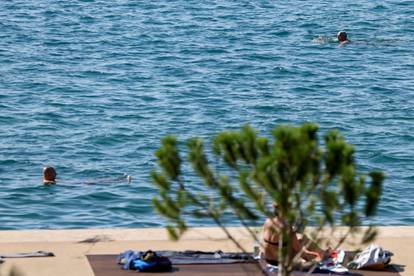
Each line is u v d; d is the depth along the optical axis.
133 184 68.75
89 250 38.88
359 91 103.81
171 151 29.61
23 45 126.06
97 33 136.38
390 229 42.12
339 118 91.31
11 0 161.50
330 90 104.19
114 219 60.91
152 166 74.06
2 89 100.38
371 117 91.56
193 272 36.41
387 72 115.44
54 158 75.81
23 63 114.75
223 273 36.25
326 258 34.97
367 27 147.00
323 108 95.38
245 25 145.25
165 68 114.31
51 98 97.19
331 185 30.17
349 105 96.75
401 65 120.38
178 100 97.81
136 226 59.44
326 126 88.50
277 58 122.06
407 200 65.44
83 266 37.06
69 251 38.72
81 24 143.00
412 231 41.88
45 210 62.69
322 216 30.39
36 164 74.12
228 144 28.81
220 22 147.50
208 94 100.81
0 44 126.00
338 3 169.00
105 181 69.62
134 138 82.31
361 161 76.75
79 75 109.19
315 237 29.92
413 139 83.56
